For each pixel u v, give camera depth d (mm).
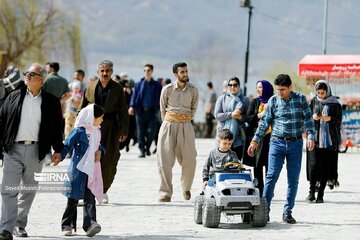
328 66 53875
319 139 30172
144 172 40250
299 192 33188
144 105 47500
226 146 25062
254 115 27625
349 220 25984
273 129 25375
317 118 30250
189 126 30203
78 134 22781
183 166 30312
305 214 27219
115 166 28203
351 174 40750
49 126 22234
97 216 26578
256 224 24328
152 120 48062
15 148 22141
